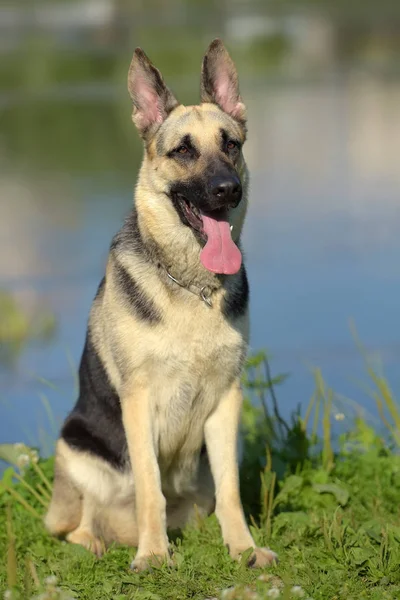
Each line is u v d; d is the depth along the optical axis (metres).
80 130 29.25
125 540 7.55
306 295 14.56
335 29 51.09
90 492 7.45
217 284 6.90
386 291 14.65
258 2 70.69
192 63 36.97
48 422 10.59
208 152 7.09
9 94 35.47
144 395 6.97
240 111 7.70
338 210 19.66
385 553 6.32
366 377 11.42
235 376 7.09
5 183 23.17
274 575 6.35
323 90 35.69
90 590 6.22
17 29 52.38
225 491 6.99
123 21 55.22
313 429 8.84
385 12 58.53
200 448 7.38
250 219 19.28
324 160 24.72
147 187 7.25
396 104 32.41
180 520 7.61
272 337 12.92
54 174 23.92
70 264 16.88
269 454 7.59
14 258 17.16
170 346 6.86
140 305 6.90
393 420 9.99
